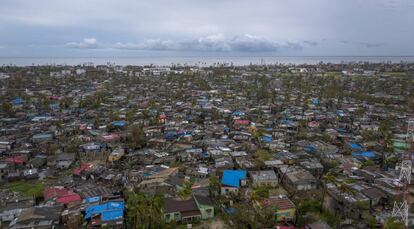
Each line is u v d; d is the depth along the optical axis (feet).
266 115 458.91
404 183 203.92
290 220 184.85
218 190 220.84
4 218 183.93
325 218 182.80
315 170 252.01
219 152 290.56
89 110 471.21
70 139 332.80
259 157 278.67
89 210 185.06
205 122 414.82
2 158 276.41
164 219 179.52
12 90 624.18
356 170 250.16
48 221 174.09
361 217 187.11
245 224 177.37
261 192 211.41
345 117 446.19
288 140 339.16
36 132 351.67
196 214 185.78
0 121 388.16
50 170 264.52
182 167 264.11
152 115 438.40
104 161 282.15
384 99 572.51
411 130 221.25
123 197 208.23
